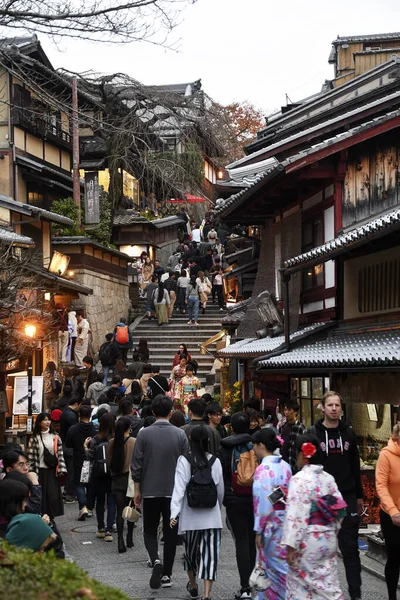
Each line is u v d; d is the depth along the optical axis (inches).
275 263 765.9
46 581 151.5
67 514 588.7
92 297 1154.0
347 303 594.9
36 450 480.4
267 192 706.8
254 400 538.0
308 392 625.0
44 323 625.6
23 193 1256.8
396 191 616.4
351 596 317.7
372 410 507.8
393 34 1214.3
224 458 346.0
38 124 1245.1
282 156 783.7
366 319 559.5
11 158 1213.1
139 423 538.9
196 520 330.6
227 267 1355.8
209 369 1071.6
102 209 1282.0
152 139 1343.5
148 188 1347.2
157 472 370.6
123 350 1030.4
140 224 1471.5
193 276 1272.1
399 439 314.3
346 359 454.0
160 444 373.7
